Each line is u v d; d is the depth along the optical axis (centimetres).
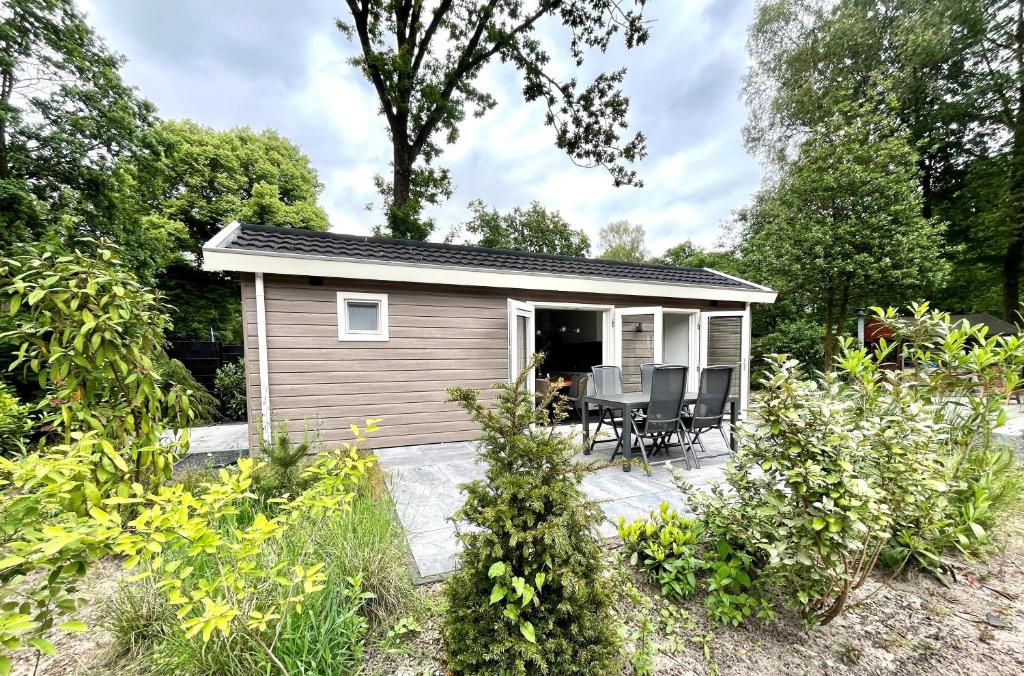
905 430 180
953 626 170
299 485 241
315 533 180
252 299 421
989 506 232
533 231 1928
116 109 740
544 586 135
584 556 135
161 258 859
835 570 155
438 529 251
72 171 704
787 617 174
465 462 411
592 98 1153
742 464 180
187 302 1426
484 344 527
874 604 184
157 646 147
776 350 1220
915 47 984
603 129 1187
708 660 150
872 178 855
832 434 155
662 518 213
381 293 470
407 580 184
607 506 285
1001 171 1093
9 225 616
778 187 1173
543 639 129
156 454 203
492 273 508
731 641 161
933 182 1236
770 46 1192
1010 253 1189
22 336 195
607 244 2402
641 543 198
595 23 1052
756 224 1402
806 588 163
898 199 870
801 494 154
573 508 129
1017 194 1062
